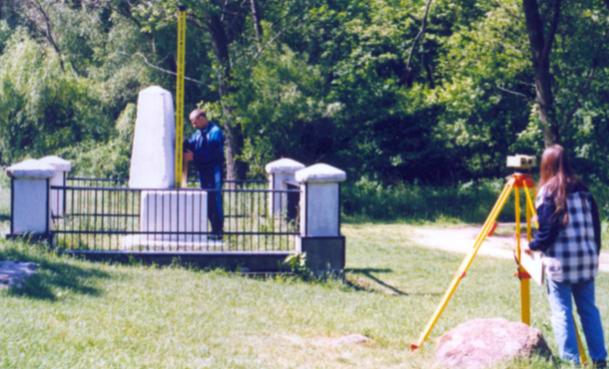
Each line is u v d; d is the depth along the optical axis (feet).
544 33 86.07
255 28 99.09
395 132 99.30
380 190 89.40
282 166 56.24
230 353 24.31
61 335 24.23
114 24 126.00
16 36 121.60
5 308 27.27
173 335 26.16
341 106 92.43
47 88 110.73
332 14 101.24
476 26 93.86
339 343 26.94
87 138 113.39
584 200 24.09
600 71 86.48
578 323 33.88
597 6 84.17
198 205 45.09
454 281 26.25
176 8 92.94
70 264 38.22
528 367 22.17
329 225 43.34
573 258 23.73
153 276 37.99
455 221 82.53
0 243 40.09
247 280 40.37
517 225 25.57
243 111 91.15
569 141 91.45
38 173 42.01
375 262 53.26
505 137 100.42
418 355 25.26
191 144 47.73
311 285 41.42
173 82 122.21
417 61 108.37
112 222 53.52
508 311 36.06
